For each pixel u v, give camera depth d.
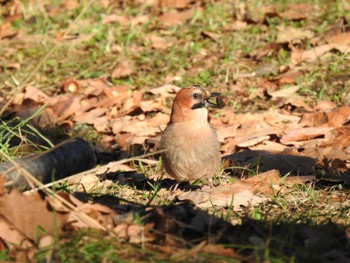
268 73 15.55
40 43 18.02
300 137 12.29
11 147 11.18
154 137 12.73
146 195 9.77
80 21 19.08
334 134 12.35
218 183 10.36
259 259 6.88
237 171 10.85
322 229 7.72
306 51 15.80
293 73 15.10
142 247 7.10
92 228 7.38
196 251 7.00
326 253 7.20
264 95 14.69
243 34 17.47
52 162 9.34
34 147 11.05
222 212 8.84
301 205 9.27
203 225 7.59
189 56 16.72
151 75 15.98
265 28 17.75
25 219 7.31
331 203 9.33
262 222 7.95
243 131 12.79
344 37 16.33
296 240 7.55
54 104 14.34
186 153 9.84
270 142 12.10
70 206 7.48
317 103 14.10
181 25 18.50
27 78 8.91
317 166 10.98
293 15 17.86
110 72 16.34
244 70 15.85
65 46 17.56
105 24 18.91
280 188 9.87
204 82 15.41
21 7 20.20
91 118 14.03
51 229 7.34
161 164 11.17
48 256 6.97
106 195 8.56
